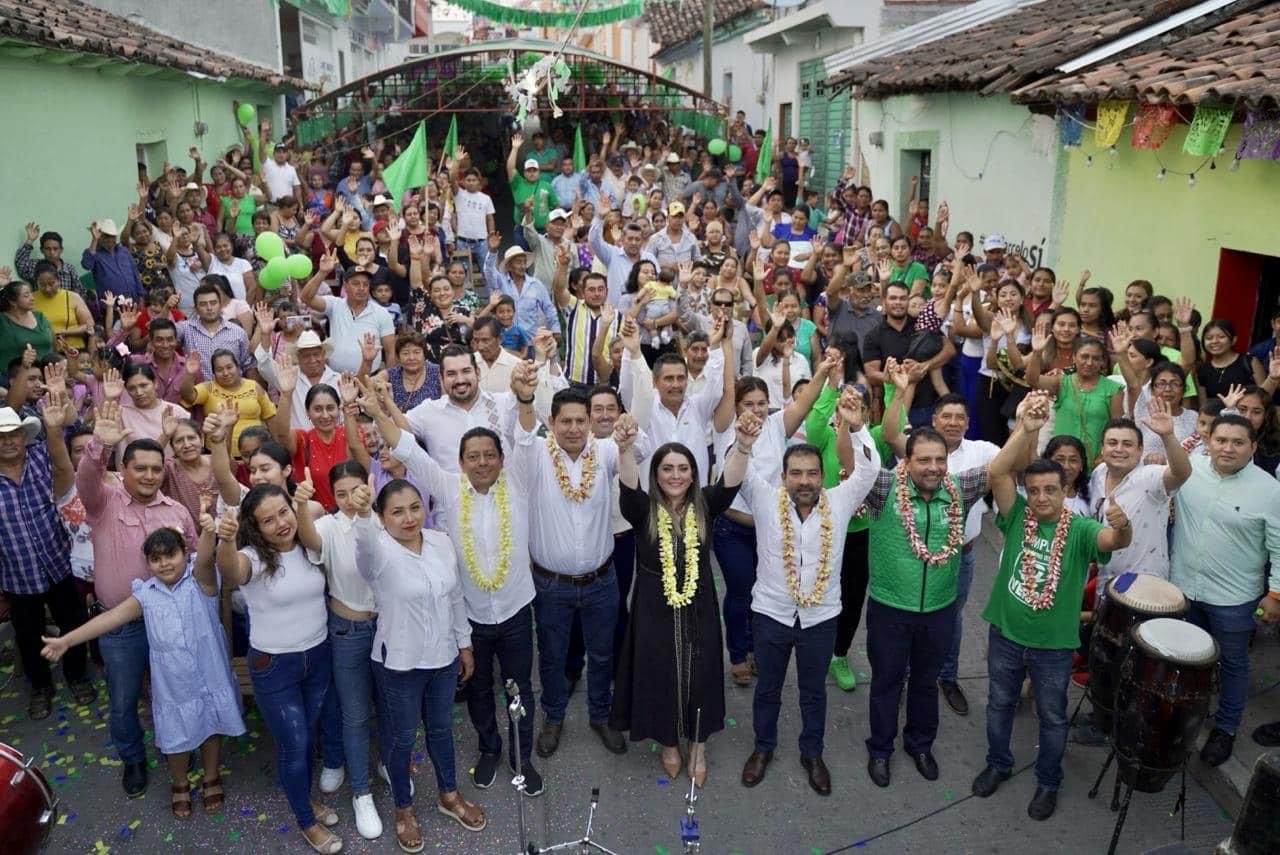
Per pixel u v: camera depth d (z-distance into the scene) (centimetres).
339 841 507
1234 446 524
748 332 864
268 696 489
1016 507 519
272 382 766
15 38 808
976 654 675
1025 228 1065
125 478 542
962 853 504
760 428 530
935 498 521
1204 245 784
